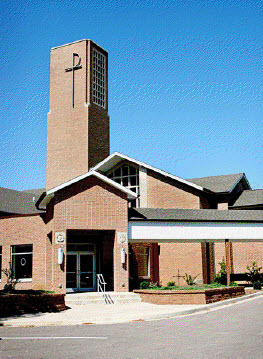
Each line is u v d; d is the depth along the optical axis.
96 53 48.19
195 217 26.84
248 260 34.78
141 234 25.44
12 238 29.58
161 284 31.97
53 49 48.25
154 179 34.22
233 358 8.24
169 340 10.60
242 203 35.41
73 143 45.31
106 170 36.91
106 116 47.72
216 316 15.27
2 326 14.29
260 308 16.89
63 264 23.16
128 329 12.93
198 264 31.28
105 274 27.83
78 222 23.89
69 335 11.86
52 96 47.34
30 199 42.19
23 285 28.52
